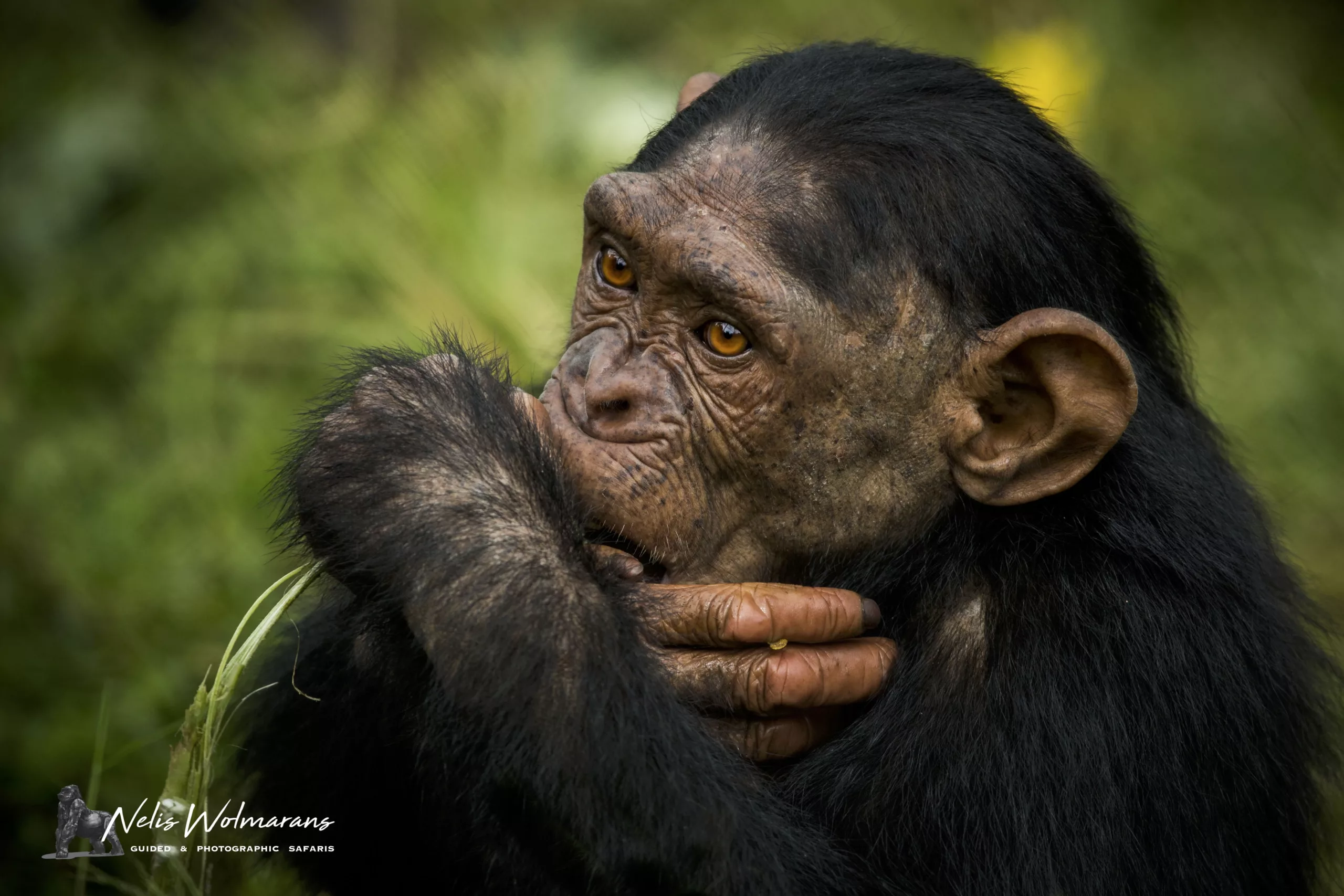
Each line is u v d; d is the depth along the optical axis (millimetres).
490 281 14531
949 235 7172
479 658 6320
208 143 16547
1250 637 7312
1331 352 15125
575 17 18250
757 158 7219
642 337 7344
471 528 6539
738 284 6984
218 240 15422
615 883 6418
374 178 15945
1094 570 7145
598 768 6297
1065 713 6922
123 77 17250
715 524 7426
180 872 7016
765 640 6828
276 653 9141
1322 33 18625
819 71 7645
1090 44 17828
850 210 7090
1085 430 7055
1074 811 6824
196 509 12852
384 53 17984
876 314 7117
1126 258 7996
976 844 6828
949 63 7973
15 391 14047
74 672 11047
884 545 7488
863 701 7270
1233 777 7113
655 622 6871
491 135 16609
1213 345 15133
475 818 6816
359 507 6652
